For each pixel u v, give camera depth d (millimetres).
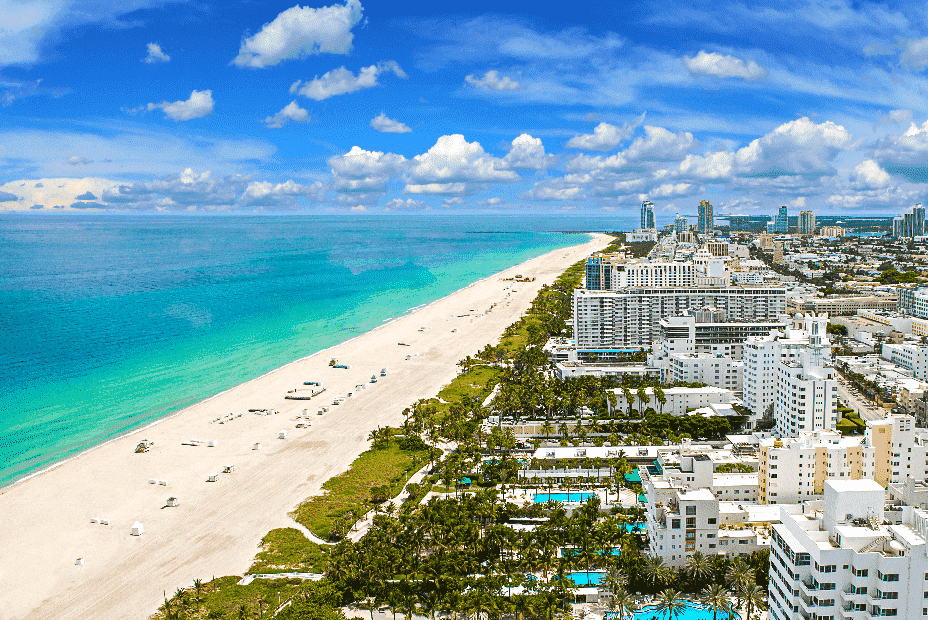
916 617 156000
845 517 165625
